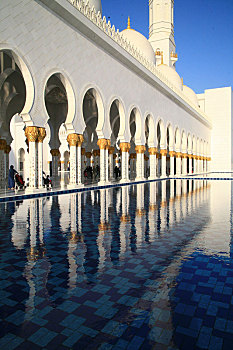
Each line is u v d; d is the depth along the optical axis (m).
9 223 4.00
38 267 2.31
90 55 8.99
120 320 1.53
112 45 9.89
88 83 8.91
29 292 1.86
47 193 7.37
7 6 6.10
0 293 1.85
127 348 1.29
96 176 16.09
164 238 3.20
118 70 10.80
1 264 2.38
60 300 1.75
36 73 6.90
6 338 1.37
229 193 8.09
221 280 2.04
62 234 3.38
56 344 1.33
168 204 5.92
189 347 1.30
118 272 2.20
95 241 3.08
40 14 6.95
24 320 1.53
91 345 1.32
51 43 7.34
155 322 1.51
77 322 1.51
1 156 10.02
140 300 1.75
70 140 8.42
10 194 6.96
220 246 2.89
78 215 4.64
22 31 6.48
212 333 1.41
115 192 8.29
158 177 15.43
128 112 11.63
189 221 4.16
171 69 21.53
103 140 9.90
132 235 3.34
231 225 3.89
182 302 1.72
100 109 9.74
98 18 9.08
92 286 1.95
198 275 2.14
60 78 7.98
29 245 2.93
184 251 2.72
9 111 11.23
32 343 1.33
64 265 2.35
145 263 2.40
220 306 1.67
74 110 8.24
